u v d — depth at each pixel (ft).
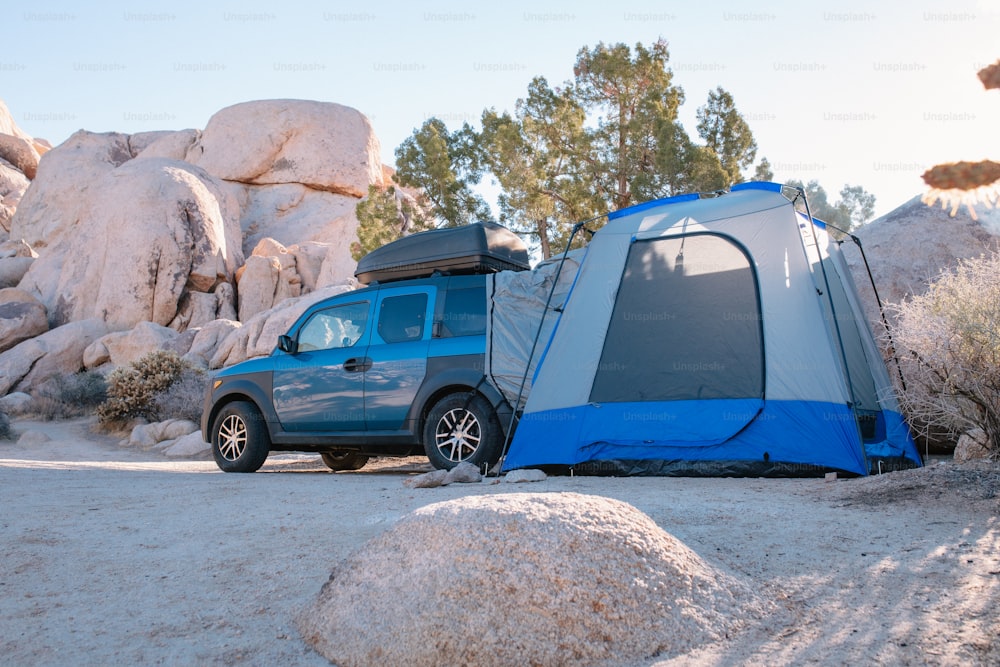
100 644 10.03
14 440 59.21
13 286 119.14
